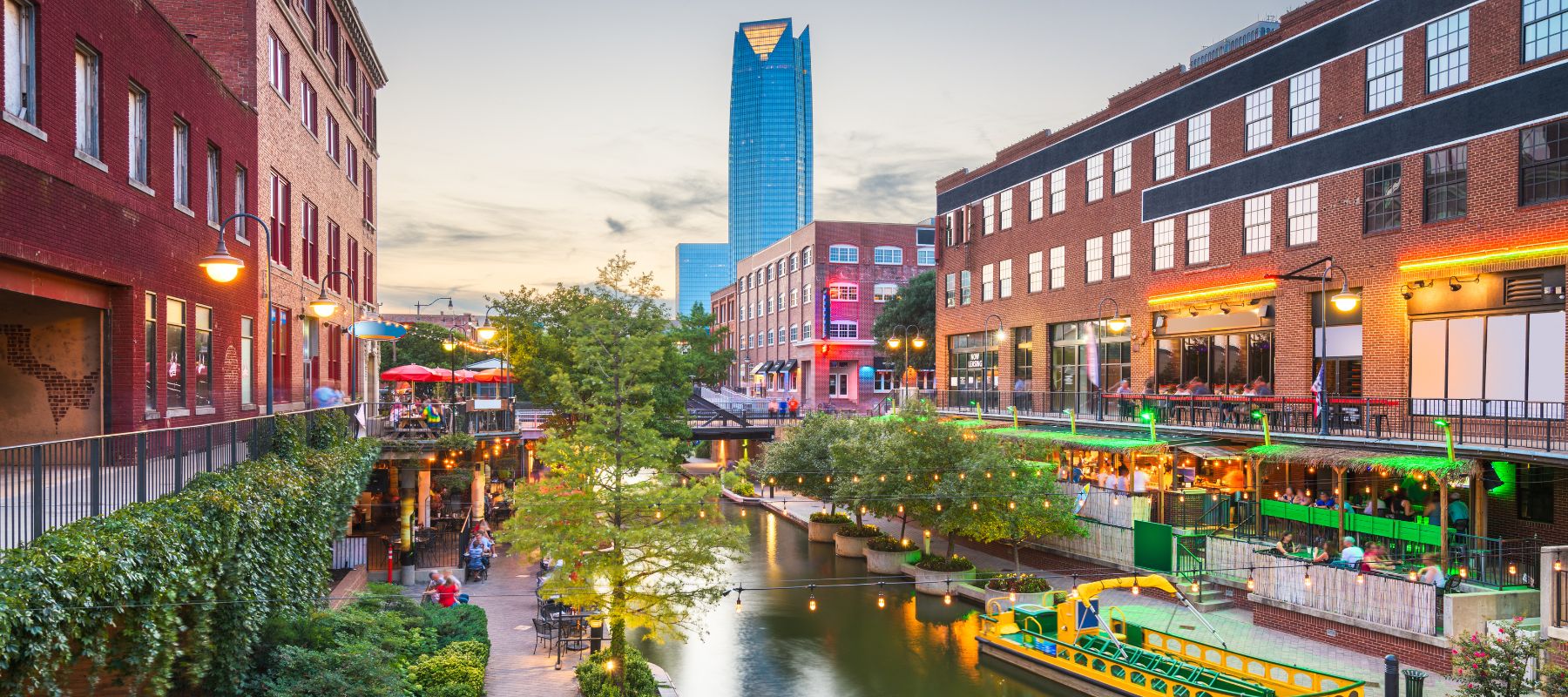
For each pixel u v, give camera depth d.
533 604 29.08
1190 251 36.06
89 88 15.34
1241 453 28.12
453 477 42.75
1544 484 24.00
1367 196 28.95
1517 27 24.73
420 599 27.08
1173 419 33.59
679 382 43.94
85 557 9.47
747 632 27.94
